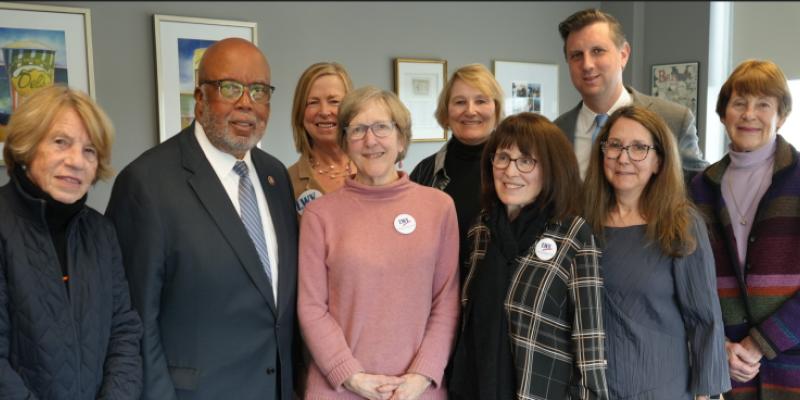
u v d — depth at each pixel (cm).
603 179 192
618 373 178
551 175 178
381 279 176
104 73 357
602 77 247
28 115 144
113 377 154
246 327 175
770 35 477
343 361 171
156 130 378
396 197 185
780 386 201
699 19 513
